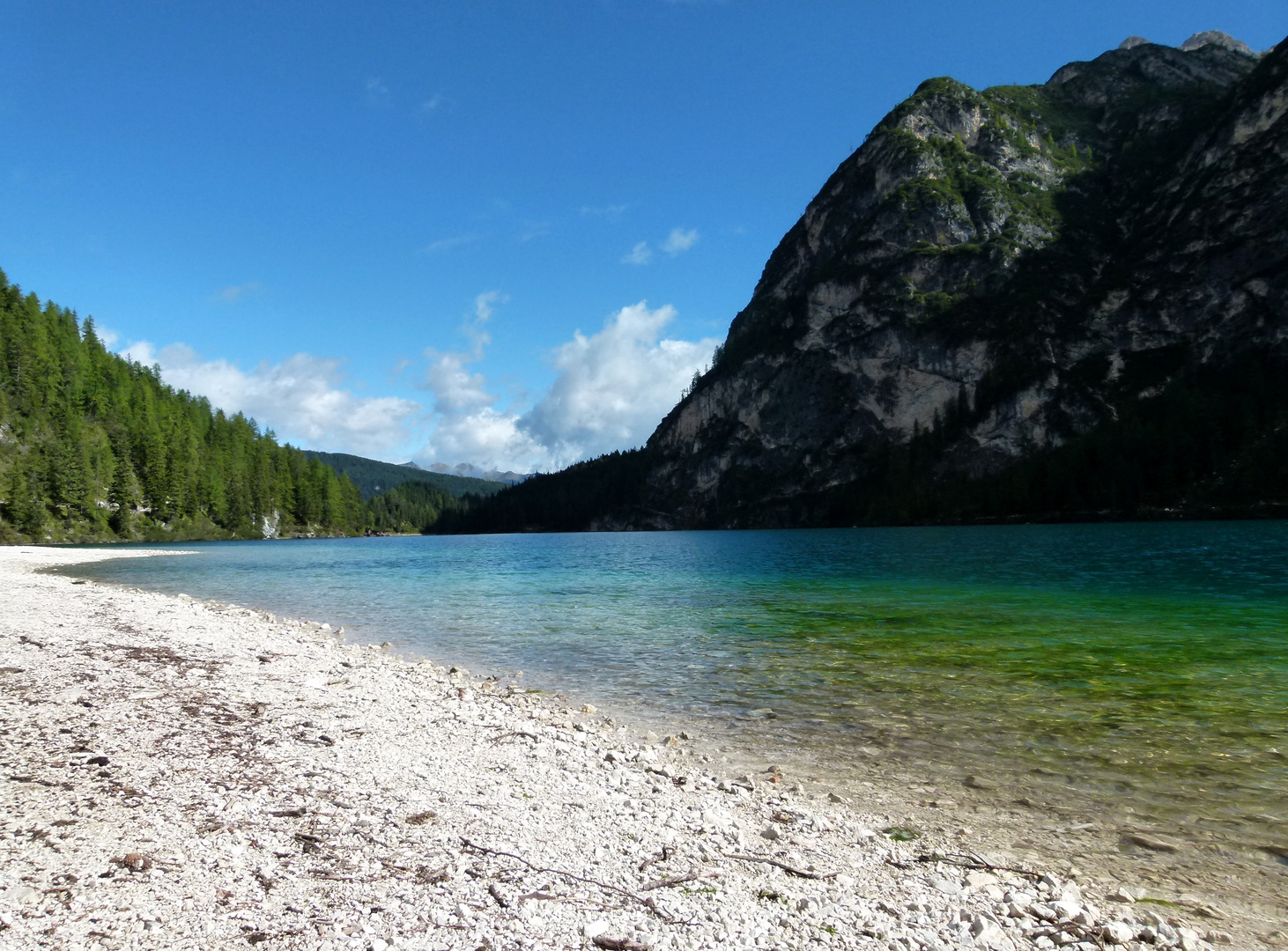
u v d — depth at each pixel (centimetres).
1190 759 1181
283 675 1681
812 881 719
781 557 6881
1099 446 13438
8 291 16162
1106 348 16288
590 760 1123
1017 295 17900
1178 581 3881
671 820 869
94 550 9788
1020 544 7362
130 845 700
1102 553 5825
